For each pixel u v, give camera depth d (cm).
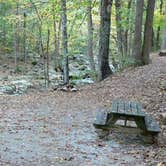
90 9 2691
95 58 3550
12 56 4334
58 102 1535
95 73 2673
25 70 3662
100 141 962
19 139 964
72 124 1150
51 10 2625
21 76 3241
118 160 820
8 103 1496
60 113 1312
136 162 806
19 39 4459
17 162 791
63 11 2236
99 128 969
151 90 1609
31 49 4475
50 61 4150
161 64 2248
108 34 2139
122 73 2067
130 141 967
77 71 3331
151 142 939
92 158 831
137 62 2225
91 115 1290
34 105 1459
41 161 803
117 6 2711
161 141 966
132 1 2784
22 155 838
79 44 3066
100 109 1388
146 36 2247
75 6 2631
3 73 3438
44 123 1153
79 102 1536
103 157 839
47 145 920
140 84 1755
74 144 934
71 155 848
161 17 3341
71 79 2762
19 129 1066
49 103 1511
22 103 1503
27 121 1171
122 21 2677
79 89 1898
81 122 1180
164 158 828
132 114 936
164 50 3216
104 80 2006
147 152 873
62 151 876
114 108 1012
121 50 2733
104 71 2147
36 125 1123
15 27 4038
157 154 856
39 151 871
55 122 1172
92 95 1691
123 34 2834
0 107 1398
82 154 857
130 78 1903
